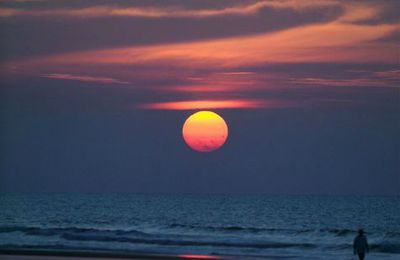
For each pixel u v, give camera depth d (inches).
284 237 4365.2
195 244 3656.5
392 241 4116.6
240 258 2859.3
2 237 3750.0
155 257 2662.4
